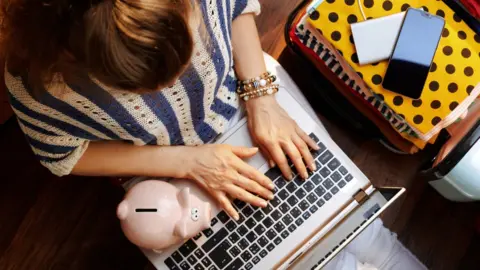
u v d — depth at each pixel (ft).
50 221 4.17
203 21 2.10
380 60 3.23
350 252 3.65
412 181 4.19
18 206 4.18
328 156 3.24
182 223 2.84
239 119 3.29
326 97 3.95
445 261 4.16
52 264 4.14
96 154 2.92
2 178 4.20
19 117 2.36
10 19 1.54
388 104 3.28
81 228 4.17
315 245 2.82
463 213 4.17
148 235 2.84
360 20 3.26
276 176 3.21
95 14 1.40
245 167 3.09
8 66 1.90
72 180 4.20
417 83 3.18
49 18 1.47
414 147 3.72
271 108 3.20
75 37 1.48
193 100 2.63
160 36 1.50
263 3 4.30
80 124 2.40
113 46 1.45
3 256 4.14
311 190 3.19
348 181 3.20
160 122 2.62
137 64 1.52
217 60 2.48
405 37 3.19
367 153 4.21
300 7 3.62
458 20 3.34
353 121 3.95
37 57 1.62
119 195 4.19
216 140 3.25
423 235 4.17
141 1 1.43
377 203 2.85
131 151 2.97
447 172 3.43
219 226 3.14
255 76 3.14
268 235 3.14
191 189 3.16
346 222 2.84
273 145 3.14
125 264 4.12
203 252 3.12
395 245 3.87
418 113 3.27
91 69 1.58
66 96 2.09
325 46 3.34
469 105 3.31
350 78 3.35
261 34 4.29
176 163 3.05
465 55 3.25
